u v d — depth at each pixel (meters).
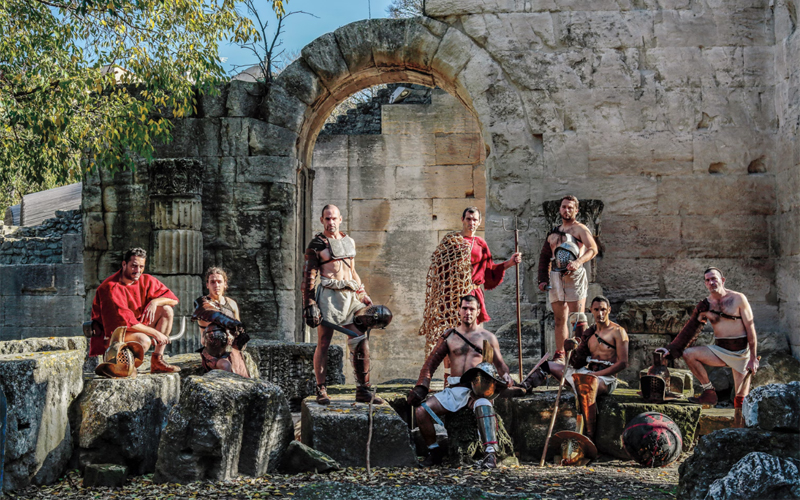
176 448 5.57
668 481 5.70
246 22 9.95
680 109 9.75
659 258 9.66
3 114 8.66
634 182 9.73
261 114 10.39
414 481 5.52
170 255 9.89
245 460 5.75
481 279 7.41
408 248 14.88
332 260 6.58
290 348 8.65
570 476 5.84
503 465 6.25
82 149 9.41
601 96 9.80
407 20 10.13
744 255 9.61
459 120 14.88
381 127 15.23
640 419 6.43
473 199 14.82
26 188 20.97
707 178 9.68
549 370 7.21
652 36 9.82
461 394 6.32
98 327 6.60
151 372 6.58
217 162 10.30
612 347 6.97
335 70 10.23
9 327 14.98
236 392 5.70
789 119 9.23
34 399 5.41
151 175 10.00
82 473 5.71
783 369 8.84
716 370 8.27
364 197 14.98
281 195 10.27
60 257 15.47
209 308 6.70
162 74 9.48
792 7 9.38
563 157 9.77
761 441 4.68
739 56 9.74
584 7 9.88
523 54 9.88
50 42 8.82
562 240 7.85
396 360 14.80
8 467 5.22
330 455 6.00
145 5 9.25
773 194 9.63
